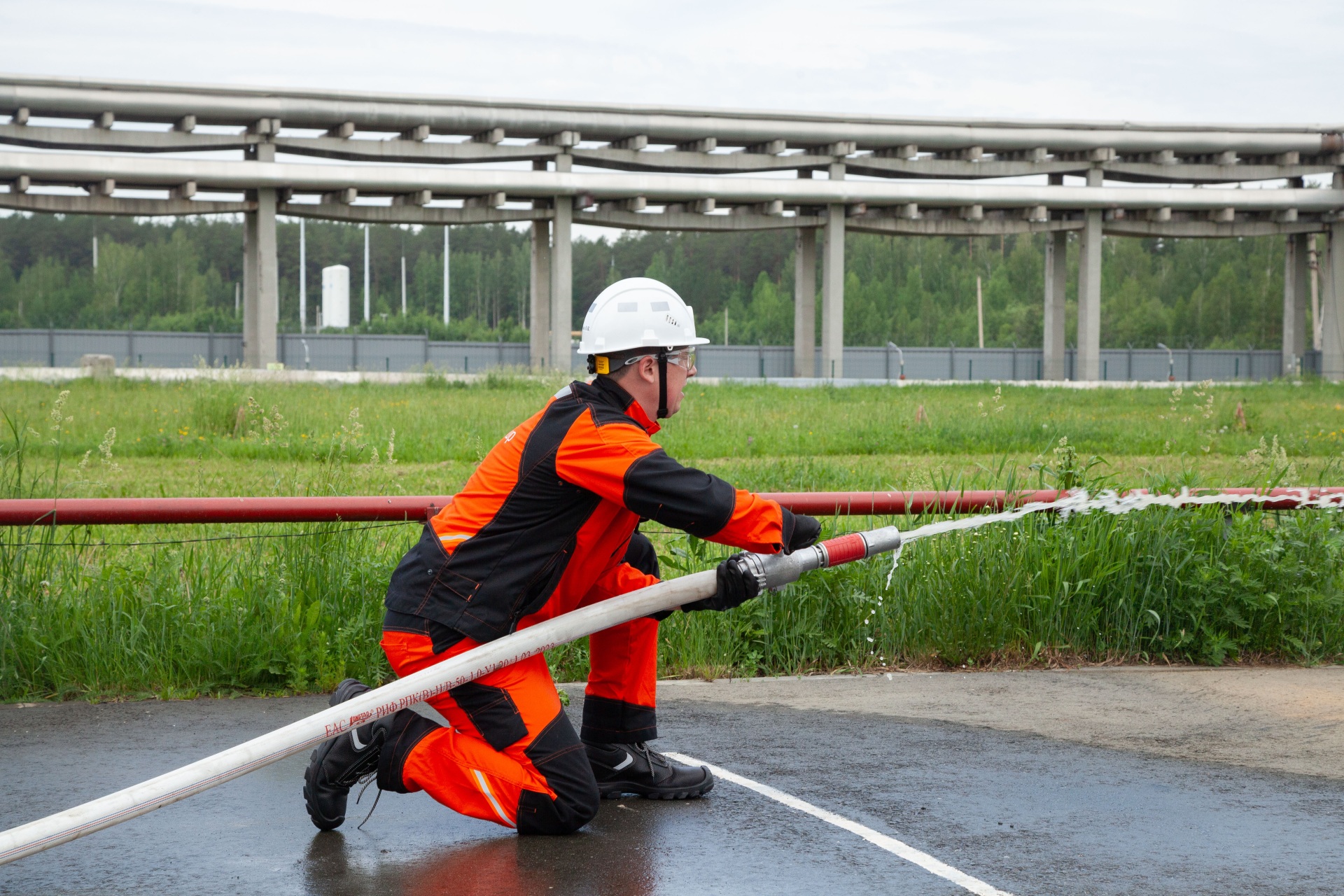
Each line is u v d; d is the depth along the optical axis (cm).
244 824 405
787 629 639
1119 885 358
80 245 14125
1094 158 4838
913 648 643
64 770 454
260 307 4247
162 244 13188
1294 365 5534
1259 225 5272
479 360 5203
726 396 3275
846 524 794
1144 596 656
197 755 473
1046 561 660
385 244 15412
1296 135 4950
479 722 380
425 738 382
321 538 620
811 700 570
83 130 3956
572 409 372
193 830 399
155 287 12388
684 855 378
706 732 516
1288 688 596
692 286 13950
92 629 582
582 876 360
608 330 381
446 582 372
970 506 673
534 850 382
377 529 651
